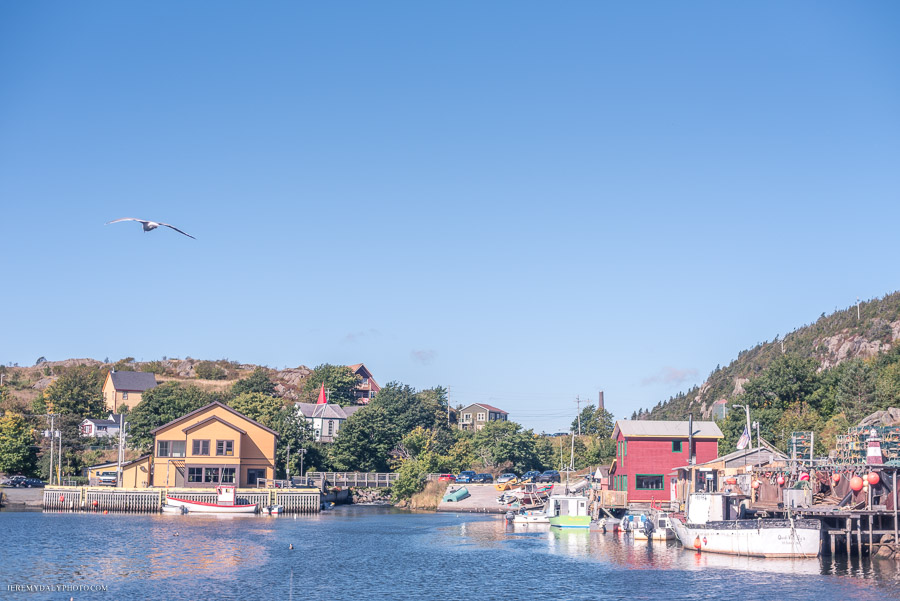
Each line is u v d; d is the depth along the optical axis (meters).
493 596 49.09
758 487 74.75
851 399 116.75
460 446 154.88
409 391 181.88
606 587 51.69
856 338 183.62
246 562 61.59
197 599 47.72
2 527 85.19
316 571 57.81
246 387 191.75
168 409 147.25
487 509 112.06
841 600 46.44
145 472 117.44
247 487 117.25
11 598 47.47
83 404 174.88
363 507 124.25
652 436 94.12
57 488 111.69
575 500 87.38
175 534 79.81
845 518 62.41
